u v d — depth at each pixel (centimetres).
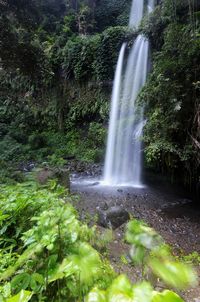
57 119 1636
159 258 54
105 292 46
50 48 1620
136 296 41
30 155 1384
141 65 1139
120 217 495
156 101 660
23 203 183
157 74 647
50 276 94
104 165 1205
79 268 75
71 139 1505
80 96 1528
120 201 754
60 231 108
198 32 605
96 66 1394
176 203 748
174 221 621
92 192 845
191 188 809
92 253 81
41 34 1658
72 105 1555
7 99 1848
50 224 115
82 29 1830
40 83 1645
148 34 1095
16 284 100
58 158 1324
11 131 1612
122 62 1271
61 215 117
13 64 1001
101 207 622
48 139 1566
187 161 659
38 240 113
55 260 98
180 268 46
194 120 589
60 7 1952
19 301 65
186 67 582
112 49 1323
